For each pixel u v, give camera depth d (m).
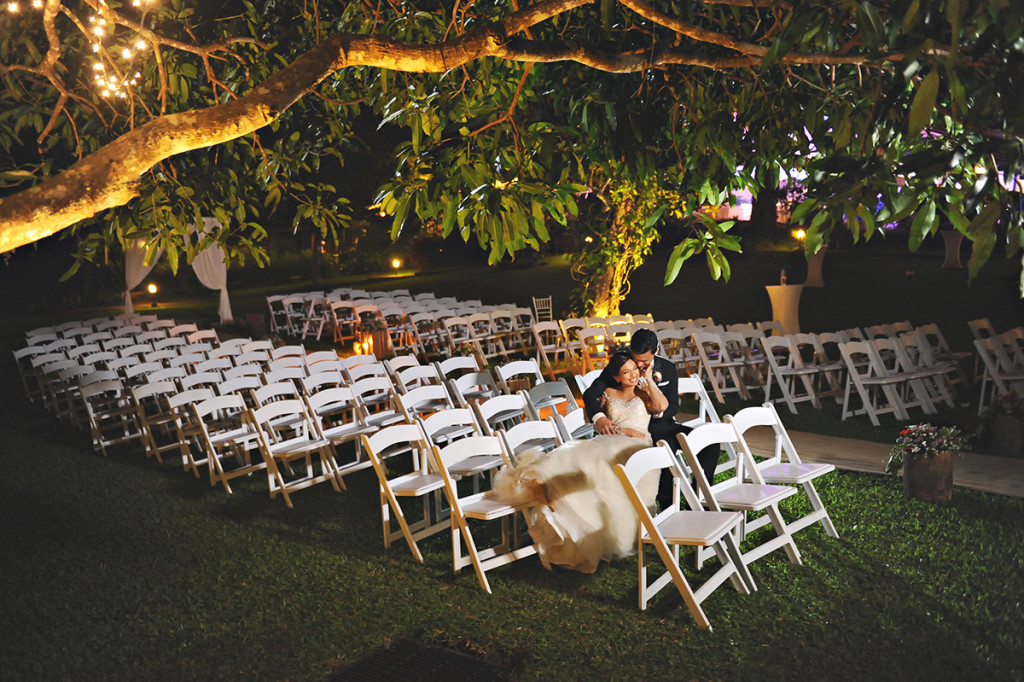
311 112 6.38
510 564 5.21
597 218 13.57
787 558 5.07
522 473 5.04
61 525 6.33
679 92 4.96
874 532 5.45
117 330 13.77
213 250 19.70
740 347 10.77
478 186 3.55
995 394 9.70
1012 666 3.75
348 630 4.41
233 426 8.06
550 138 3.80
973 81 2.41
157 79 5.38
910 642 4.00
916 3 2.33
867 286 20.66
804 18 2.53
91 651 4.32
